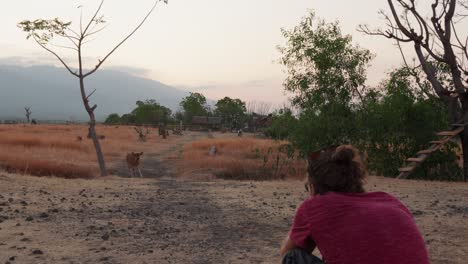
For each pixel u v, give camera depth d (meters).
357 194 2.96
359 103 18.22
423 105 17.55
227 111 115.88
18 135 34.81
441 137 17.48
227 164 24.70
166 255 6.22
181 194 11.50
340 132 18.06
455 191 12.05
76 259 5.90
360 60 18.14
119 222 8.09
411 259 2.69
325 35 18.16
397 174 17.67
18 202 9.41
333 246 2.76
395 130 17.75
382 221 2.77
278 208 9.59
